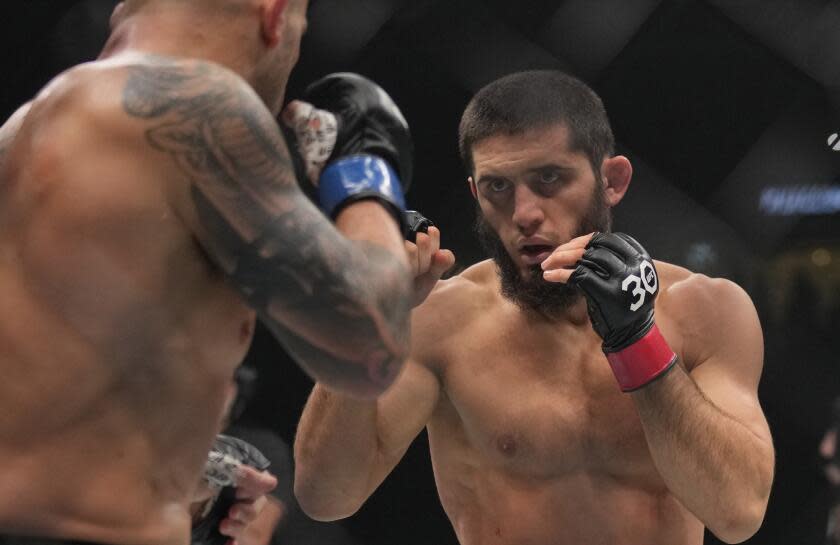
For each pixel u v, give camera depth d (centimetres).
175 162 208
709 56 651
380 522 739
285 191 211
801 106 659
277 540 504
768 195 682
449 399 319
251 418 705
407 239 262
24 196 214
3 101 641
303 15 237
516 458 308
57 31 618
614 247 282
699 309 313
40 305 209
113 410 210
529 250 299
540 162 294
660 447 283
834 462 639
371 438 307
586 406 306
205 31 225
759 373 314
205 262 214
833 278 693
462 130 314
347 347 212
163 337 211
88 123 211
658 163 682
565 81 307
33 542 205
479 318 320
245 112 210
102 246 206
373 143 231
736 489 285
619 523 305
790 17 607
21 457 208
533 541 307
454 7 612
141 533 211
